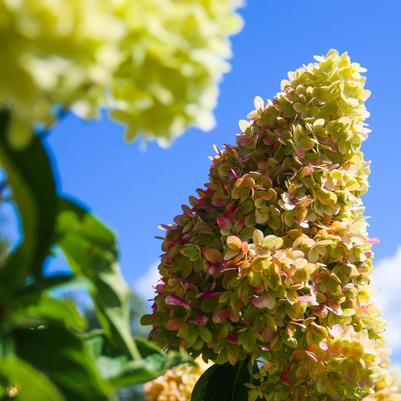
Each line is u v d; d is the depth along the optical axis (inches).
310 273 19.7
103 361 12.0
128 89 9.5
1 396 10.6
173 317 19.7
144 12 8.9
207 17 10.0
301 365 19.5
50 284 10.1
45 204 8.9
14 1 7.9
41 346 10.3
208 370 20.8
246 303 19.3
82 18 8.2
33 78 8.0
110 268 10.6
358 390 19.7
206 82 9.6
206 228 20.7
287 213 20.6
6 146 8.8
